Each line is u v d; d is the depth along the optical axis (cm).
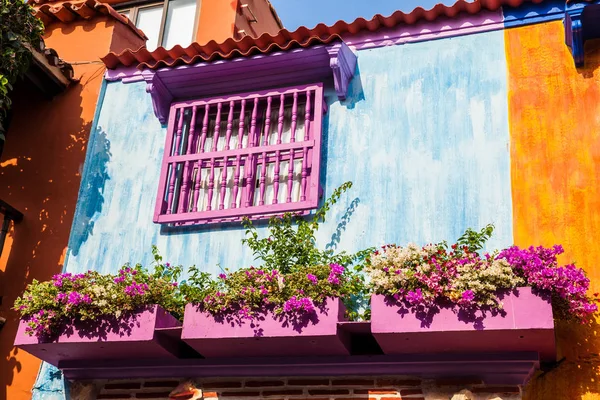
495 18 795
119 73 911
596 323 649
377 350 670
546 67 761
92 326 682
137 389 721
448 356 639
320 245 748
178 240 795
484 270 606
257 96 826
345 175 772
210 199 791
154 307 678
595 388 632
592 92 739
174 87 854
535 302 592
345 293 665
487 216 714
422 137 766
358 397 663
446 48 800
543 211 703
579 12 728
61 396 748
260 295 648
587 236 685
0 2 818
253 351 670
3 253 838
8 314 807
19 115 910
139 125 875
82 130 887
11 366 779
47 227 842
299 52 798
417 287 616
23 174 877
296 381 682
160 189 809
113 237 819
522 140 736
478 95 768
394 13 807
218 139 836
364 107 798
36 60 866
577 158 716
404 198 745
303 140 787
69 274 711
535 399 638
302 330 633
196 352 709
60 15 960
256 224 776
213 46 842
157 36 1161
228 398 690
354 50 827
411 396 652
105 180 853
